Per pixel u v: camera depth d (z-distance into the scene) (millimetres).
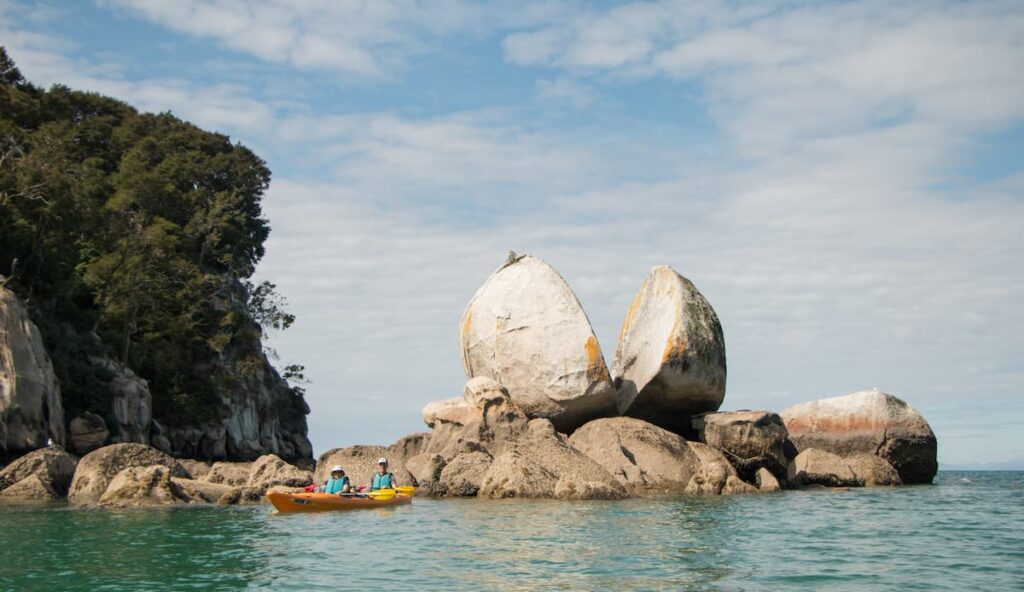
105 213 61625
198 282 73375
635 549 20188
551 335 38406
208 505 30453
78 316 59344
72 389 49750
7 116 72875
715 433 37062
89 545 21141
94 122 87625
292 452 88312
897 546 20969
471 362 40469
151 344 68062
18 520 25875
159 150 88125
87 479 33156
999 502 32031
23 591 16094
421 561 18828
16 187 52812
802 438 41531
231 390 74312
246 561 18953
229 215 84625
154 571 17922
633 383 39875
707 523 24672
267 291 87125
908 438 40500
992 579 16969
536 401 38531
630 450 35250
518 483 31547
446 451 35625
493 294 40094
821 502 31094
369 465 35312
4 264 52625
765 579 16891
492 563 18547
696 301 39719
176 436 66750
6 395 40344
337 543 21375
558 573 17453
